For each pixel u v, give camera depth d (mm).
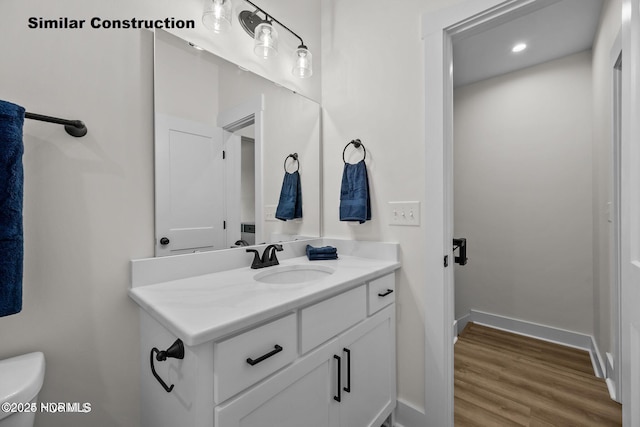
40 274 793
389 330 1322
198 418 626
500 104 2562
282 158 1473
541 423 1425
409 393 1379
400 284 1402
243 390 702
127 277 944
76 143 851
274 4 1447
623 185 923
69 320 838
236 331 693
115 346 917
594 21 1852
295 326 842
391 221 1434
